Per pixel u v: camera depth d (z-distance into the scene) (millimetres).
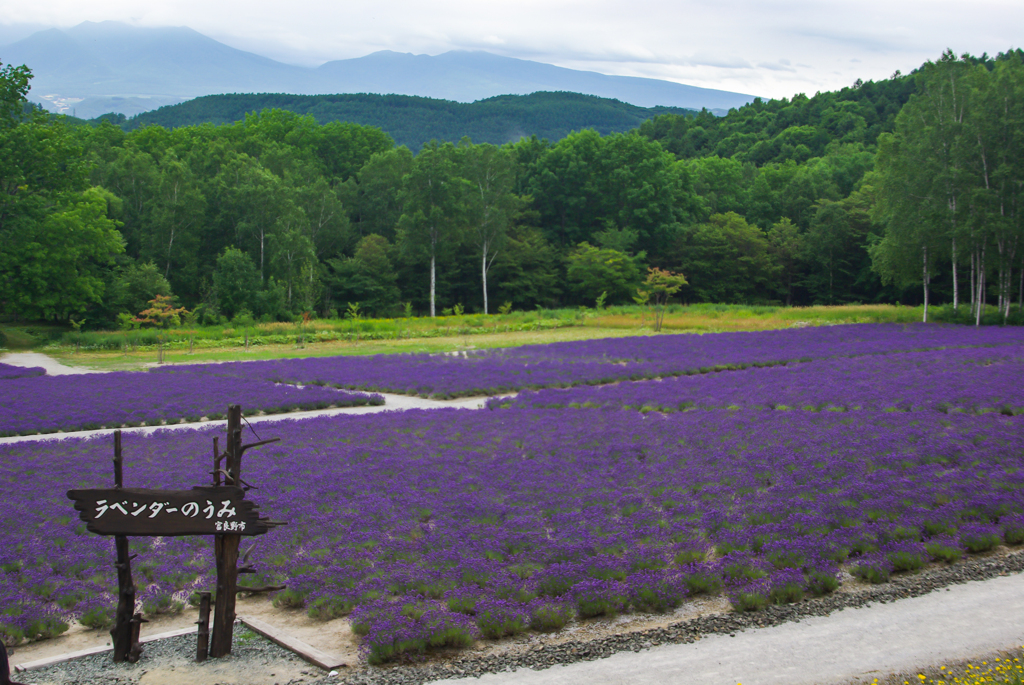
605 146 113875
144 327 76125
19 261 70250
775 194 125062
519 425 25344
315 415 30719
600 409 28656
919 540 13383
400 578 12008
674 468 18922
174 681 8875
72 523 15867
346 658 9641
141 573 13188
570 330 71312
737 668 8867
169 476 19156
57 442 24500
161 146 118750
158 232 86812
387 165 110375
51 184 68000
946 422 23266
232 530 9242
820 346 49500
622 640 9875
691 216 119188
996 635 9609
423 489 17625
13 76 64062
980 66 66562
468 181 93375
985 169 63031
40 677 9055
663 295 105000
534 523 14750
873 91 181500
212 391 35438
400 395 35469
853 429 22625
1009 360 38625
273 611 11719
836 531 13539
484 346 58062
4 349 61844
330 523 15164
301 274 86938
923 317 68250
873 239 98312
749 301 111625
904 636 9688
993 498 14820
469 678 8875
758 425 23844
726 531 13914
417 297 105062
